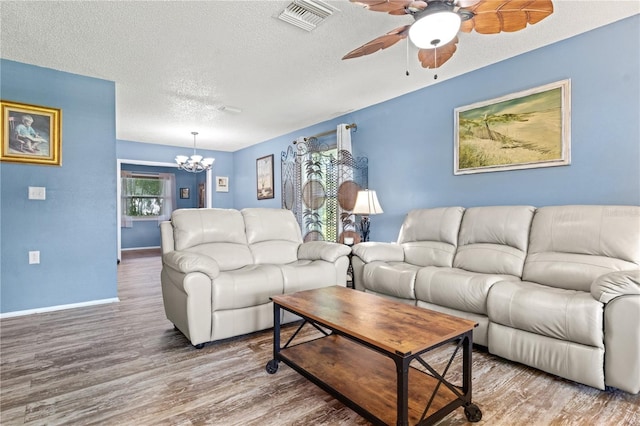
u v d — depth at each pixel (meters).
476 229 2.84
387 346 1.31
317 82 3.54
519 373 1.97
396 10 1.74
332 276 2.94
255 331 2.57
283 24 2.44
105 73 3.29
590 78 2.55
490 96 3.14
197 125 5.28
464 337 1.49
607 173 2.48
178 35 2.59
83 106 3.36
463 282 2.34
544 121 2.79
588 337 1.73
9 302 3.04
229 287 2.40
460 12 1.73
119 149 6.31
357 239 4.25
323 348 2.07
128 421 1.53
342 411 1.61
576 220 2.32
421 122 3.74
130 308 3.30
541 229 2.48
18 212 3.08
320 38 2.64
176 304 2.49
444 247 3.01
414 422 1.35
